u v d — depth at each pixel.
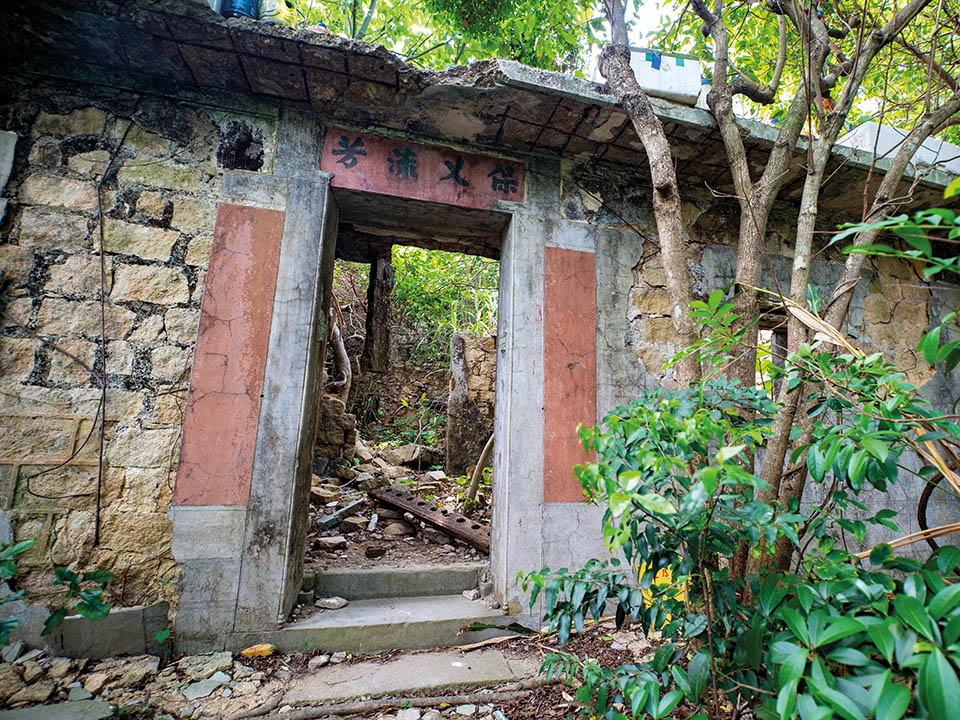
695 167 3.15
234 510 2.33
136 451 2.29
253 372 2.46
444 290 7.49
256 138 2.66
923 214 0.86
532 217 3.00
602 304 3.03
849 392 1.46
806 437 1.81
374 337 6.37
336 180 2.72
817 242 3.60
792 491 1.75
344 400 5.37
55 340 2.29
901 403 1.22
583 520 2.76
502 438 2.86
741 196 2.37
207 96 2.62
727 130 2.48
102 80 2.51
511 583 2.60
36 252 2.32
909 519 3.29
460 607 2.64
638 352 3.03
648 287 3.14
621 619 1.41
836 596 1.09
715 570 1.35
